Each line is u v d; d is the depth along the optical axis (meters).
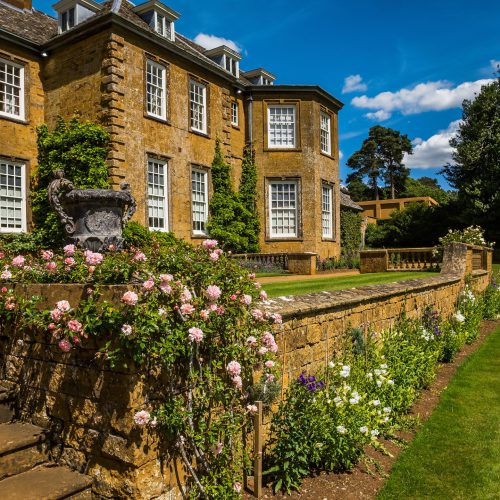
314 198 21.67
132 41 15.20
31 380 3.45
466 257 11.79
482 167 29.19
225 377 3.50
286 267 17.84
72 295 3.15
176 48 16.73
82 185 14.29
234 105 21.48
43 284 3.37
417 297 7.88
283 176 21.62
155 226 16.36
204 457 3.16
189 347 3.05
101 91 14.64
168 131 16.70
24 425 3.38
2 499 2.71
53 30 17.78
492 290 13.68
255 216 21.27
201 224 18.58
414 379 5.69
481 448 4.52
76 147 14.34
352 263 22.48
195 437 3.03
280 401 4.14
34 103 15.75
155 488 2.91
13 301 3.50
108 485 2.93
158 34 15.84
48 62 15.98
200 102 18.67
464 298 10.71
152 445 2.90
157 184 16.47
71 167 14.53
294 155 21.66
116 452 2.87
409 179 67.75
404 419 5.13
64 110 15.57
